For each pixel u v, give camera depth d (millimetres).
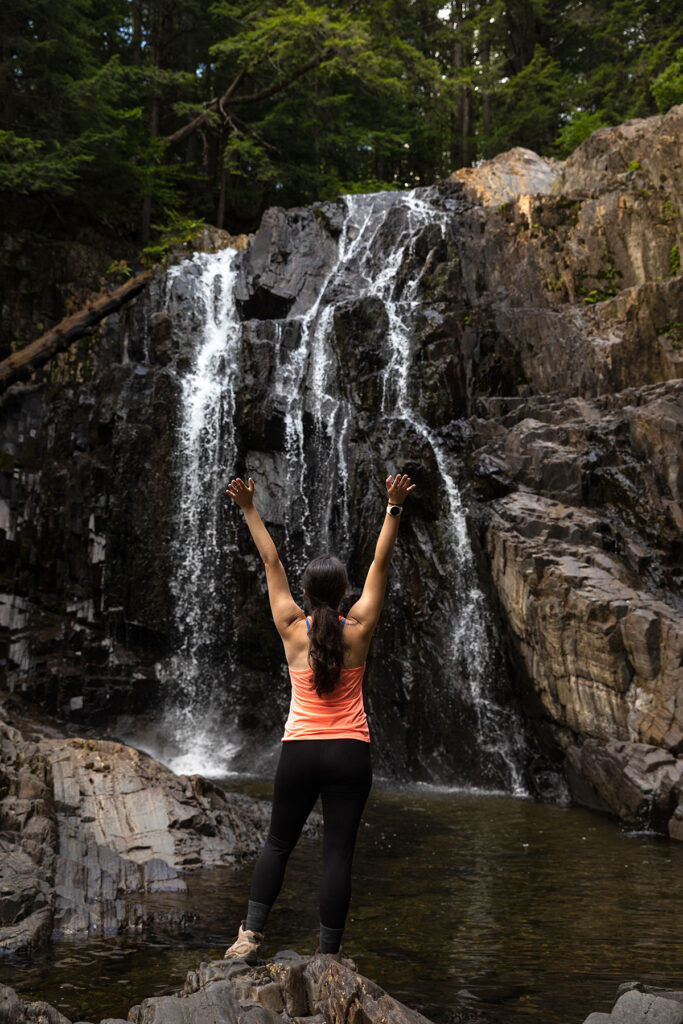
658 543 11297
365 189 24500
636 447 12172
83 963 4297
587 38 29531
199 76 26750
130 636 14781
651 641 9422
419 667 12398
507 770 11336
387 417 13906
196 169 26578
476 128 30578
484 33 29031
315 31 21953
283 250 17188
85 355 17000
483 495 12609
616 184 15305
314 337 15203
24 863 5383
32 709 14039
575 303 14984
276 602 3525
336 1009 3070
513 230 15688
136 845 6238
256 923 3375
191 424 15195
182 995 3320
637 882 6164
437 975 4172
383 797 10344
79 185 20625
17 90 19094
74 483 15219
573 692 10195
